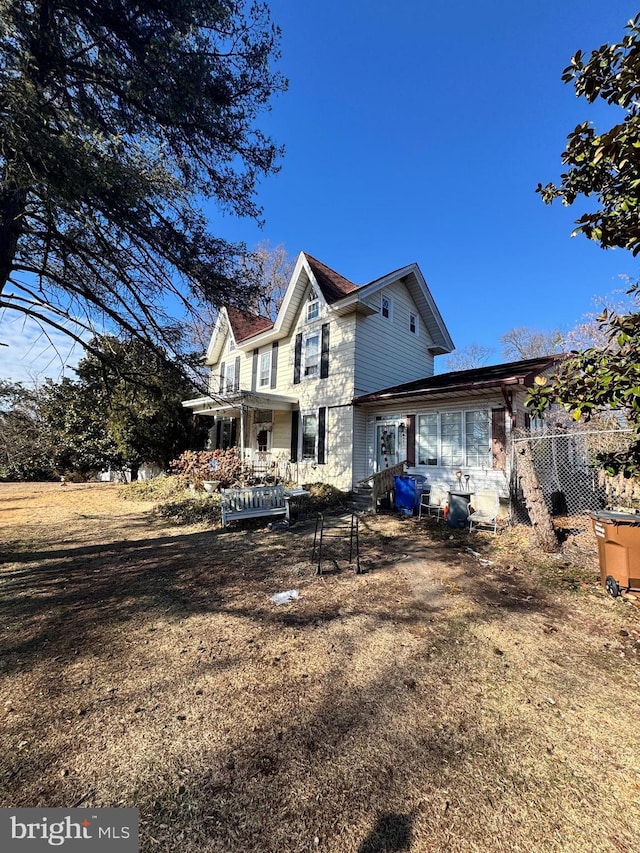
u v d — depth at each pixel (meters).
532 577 5.50
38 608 4.58
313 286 14.32
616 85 3.08
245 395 13.45
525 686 3.01
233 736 2.47
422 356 16.19
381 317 13.98
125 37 4.61
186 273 6.04
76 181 3.94
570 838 1.79
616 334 3.93
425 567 6.03
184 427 18.42
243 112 5.70
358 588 5.14
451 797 2.01
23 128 3.65
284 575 5.69
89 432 19.39
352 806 1.96
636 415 3.78
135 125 5.14
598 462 4.64
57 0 4.22
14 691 2.99
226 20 5.00
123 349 6.89
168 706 2.78
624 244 3.67
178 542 7.80
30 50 4.02
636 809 1.94
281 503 9.69
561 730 2.52
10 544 7.74
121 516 10.88
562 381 4.07
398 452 12.15
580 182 3.83
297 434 14.79
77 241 5.66
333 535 8.07
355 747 2.37
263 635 3.86
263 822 1.88
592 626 4.01
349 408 12.75
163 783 2.11
